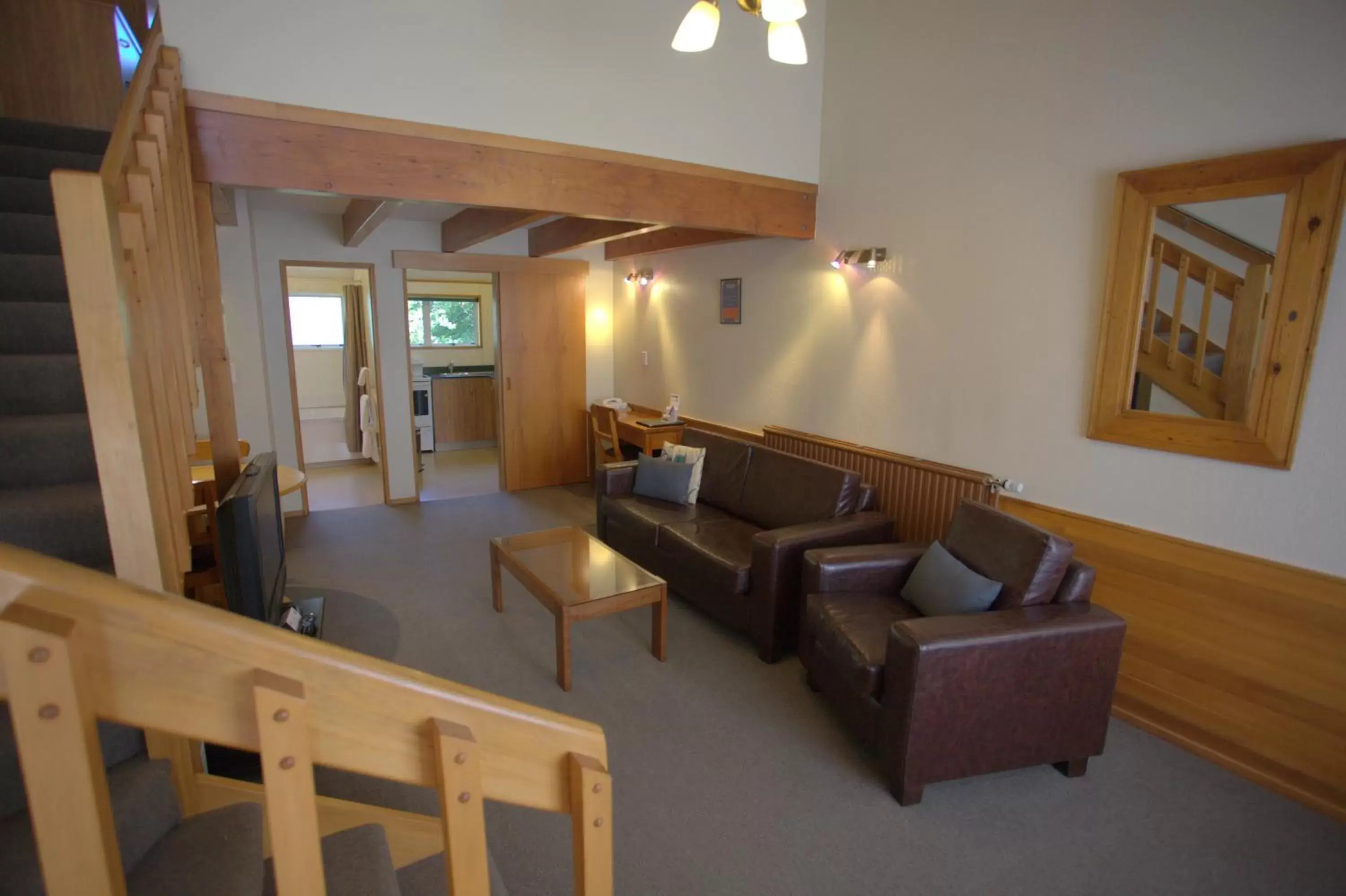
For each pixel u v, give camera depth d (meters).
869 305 3.96
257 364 5.14
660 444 5.59
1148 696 2.75
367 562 4.53
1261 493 2.40
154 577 1.41
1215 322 2.45
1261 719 2.43
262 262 5.32
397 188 3.04
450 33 3.08
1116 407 2.77
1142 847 2.11
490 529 5.29
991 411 3.31
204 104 2.67
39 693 0.62
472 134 3.17
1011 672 2.25
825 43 4.11
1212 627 2.55
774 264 4.69
